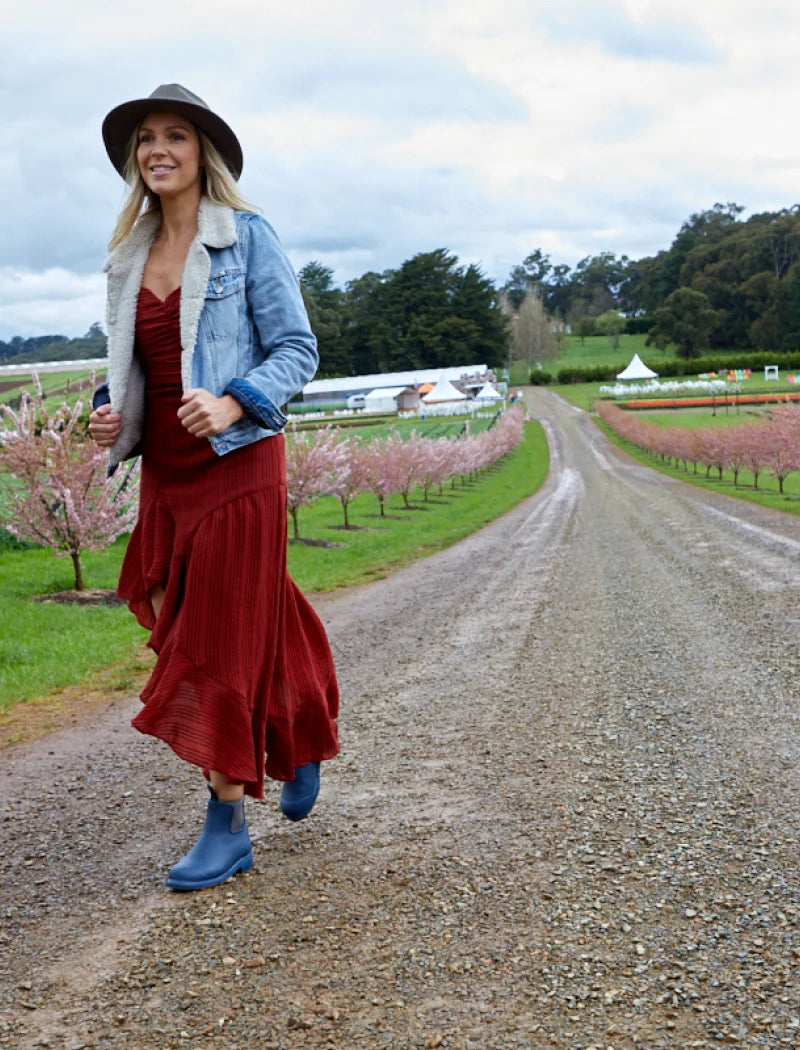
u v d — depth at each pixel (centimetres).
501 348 12431
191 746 217
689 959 190
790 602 768
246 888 234
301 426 8056
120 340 222
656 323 14200
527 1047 159
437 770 349
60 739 450
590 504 2638
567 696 477
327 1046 162
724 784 315
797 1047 156
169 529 231
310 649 255
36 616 899
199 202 229
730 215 16612
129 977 190
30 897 242
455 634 720
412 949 197
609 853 253
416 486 3033
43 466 1020
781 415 2800
